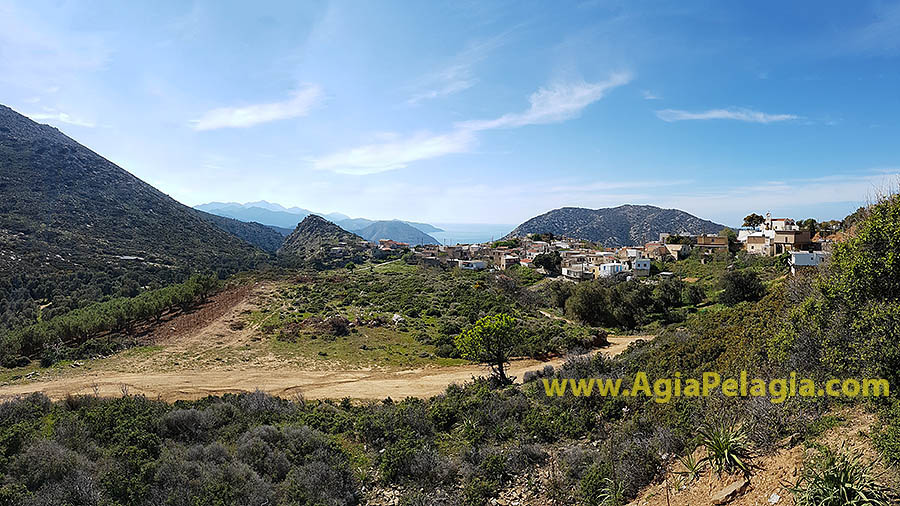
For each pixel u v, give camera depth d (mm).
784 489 7105
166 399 23438
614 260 92188
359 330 40781
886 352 8000
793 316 10648
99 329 38469
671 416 11680
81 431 12422
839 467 6484
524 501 10242
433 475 11758
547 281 79500
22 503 8953
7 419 13766
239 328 40656
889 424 7355
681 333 23484
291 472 11422
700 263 80000
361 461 13195
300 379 27953
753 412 9250
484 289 64500
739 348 14578
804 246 72500
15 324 52938
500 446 13547
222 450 12031
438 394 24094
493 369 26812
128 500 9617
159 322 42188
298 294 55656
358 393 24969
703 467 8711
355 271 89500
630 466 9648
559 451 12484
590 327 50781
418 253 125188
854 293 8984
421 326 43719
